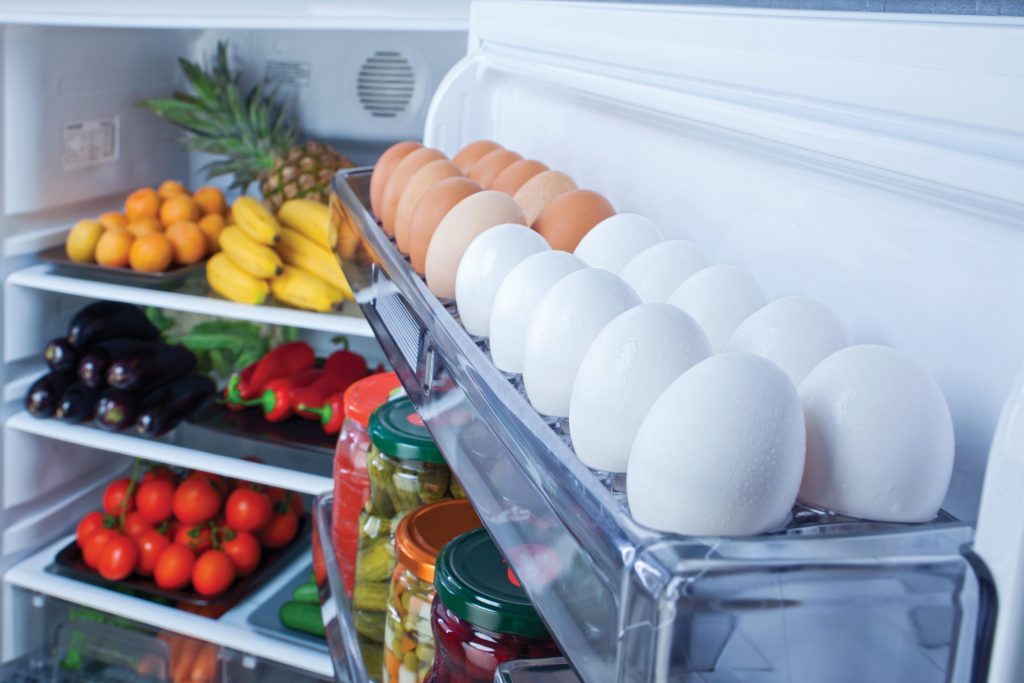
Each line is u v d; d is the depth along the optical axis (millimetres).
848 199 564
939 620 365
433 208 749
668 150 778
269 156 1666
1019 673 371
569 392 522
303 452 1528
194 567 1550
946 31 448
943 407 434
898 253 523
